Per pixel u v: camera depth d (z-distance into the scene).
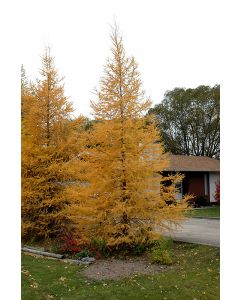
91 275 8.69
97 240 11.02
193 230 15.47
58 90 13.52
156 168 10.70
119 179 10.68
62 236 12.66
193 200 26.55
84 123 13.86
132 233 10.68
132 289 7.58
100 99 10.83
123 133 10.50
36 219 13.48
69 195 12.55
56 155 13.31
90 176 10.95
